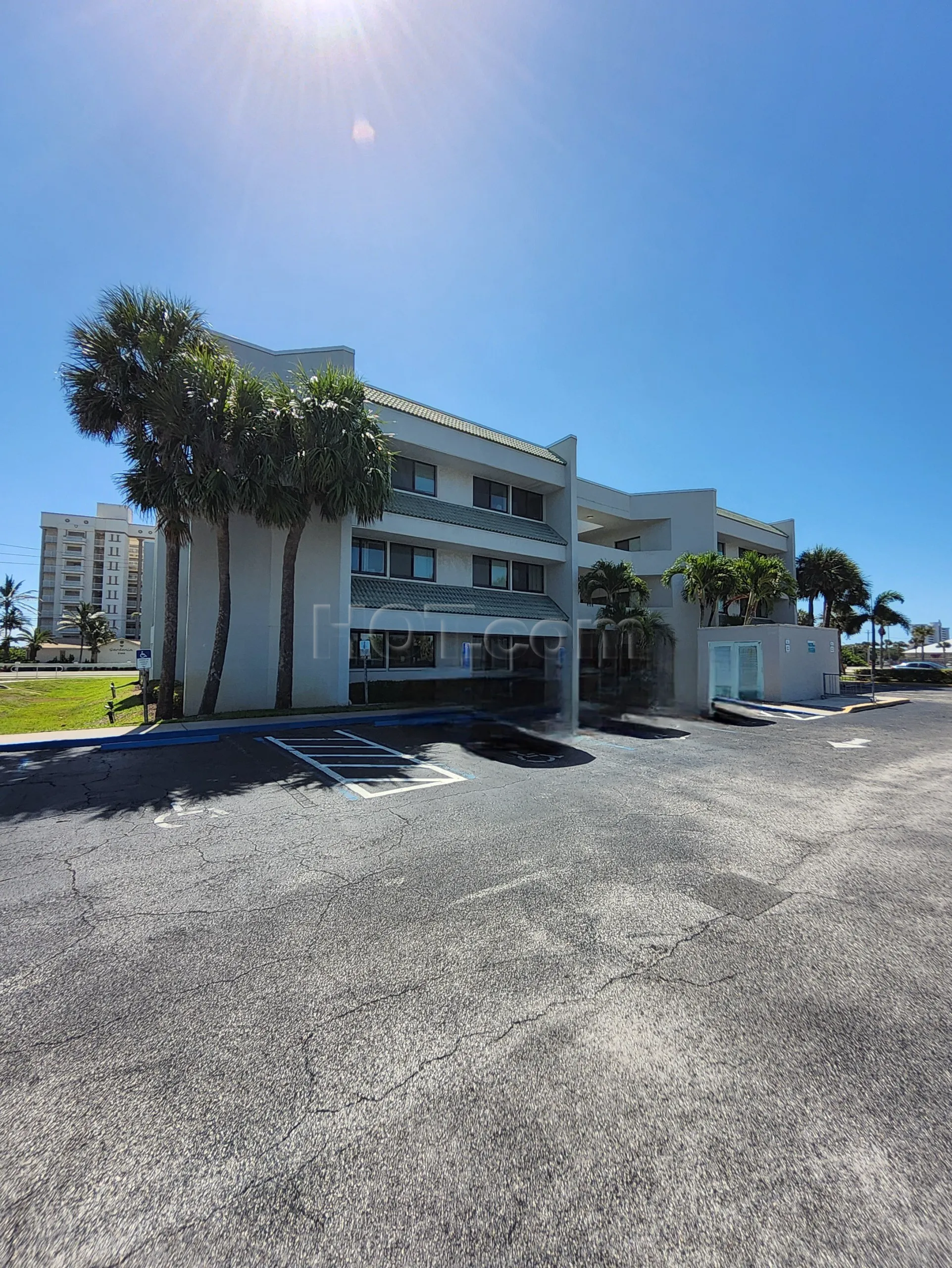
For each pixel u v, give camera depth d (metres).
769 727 13.37
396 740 11.16
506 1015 2.76
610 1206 1.78
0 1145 2.03
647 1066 2.41
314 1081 2.34
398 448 17.98
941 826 5.84
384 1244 1.67
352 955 3.34
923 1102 2.21
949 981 3.07
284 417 13.44
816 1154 1.97
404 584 18.20
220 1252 1.65
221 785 7.63
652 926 3.68
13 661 64.31
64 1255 1.66
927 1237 1.69
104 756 9.55
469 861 4.86
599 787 7.53
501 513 21.31
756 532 30.67
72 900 4.12
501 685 20.84
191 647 15.20
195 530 15.28
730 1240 1.68
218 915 3.88
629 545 29.55
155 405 12.30
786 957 3.30
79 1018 2.77
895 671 34.28
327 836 5.54
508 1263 1.62
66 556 91.25
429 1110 2.17
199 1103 2.22
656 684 24.61
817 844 5.30
